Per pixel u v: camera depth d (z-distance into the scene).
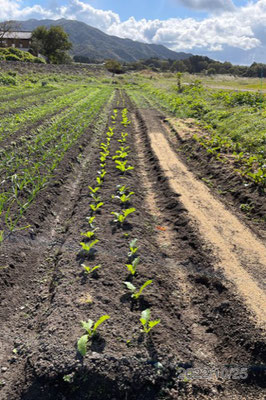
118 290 4.35
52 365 3.18
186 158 10.88
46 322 3.80
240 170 8.71
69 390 3.06
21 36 65.06
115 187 7.80
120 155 9.62
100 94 26.25
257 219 6.71
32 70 37.72
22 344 3.70
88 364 3.18
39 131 11.94
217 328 4.00
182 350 3.58
